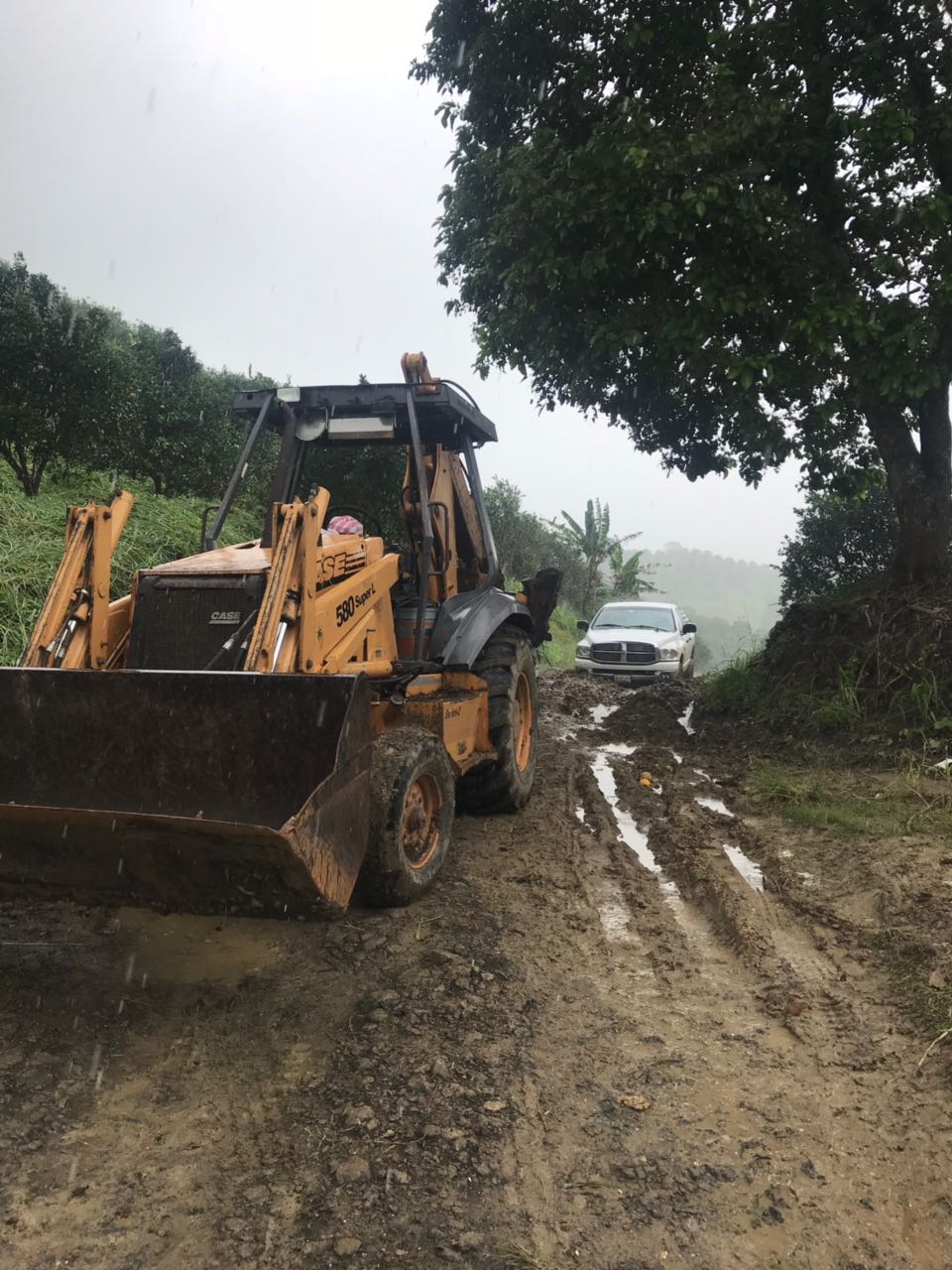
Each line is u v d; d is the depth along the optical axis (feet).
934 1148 8.77
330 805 10.74
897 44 27.14
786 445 32.48
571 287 28.25
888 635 28.27
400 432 19.31
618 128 26.86
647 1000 11.97
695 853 18.02
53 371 39.99
